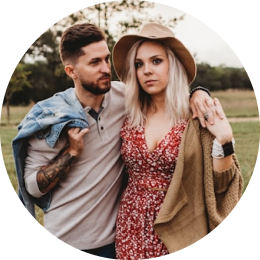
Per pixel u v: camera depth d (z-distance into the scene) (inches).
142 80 87.7
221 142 84.2
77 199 93.8
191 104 88.5
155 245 87.8
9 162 178.1
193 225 88.4
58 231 94.6
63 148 92.7
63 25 167.6
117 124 94.3
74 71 91.4
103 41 90.5
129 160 89.1
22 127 92.1
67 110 91.3
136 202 88.6
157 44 87.5
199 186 87.7
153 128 89.0
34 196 93.7
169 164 86.4
